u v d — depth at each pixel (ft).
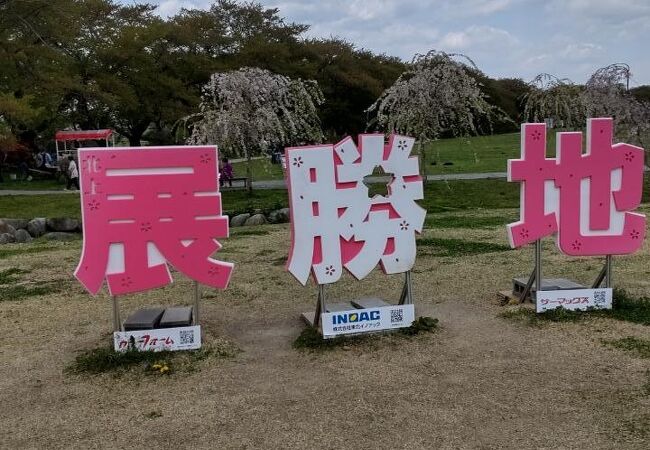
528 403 14.05
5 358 18.20
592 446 12.03
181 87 87.10
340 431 13.03
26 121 64.28
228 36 104.22
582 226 20.01
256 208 52.21
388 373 16.10
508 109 142.31
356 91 114.11
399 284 25.50
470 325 19.76
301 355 17.71
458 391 14.83
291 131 59.31
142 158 17.06
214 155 17.46
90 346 19.04
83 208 16.97
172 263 17.57
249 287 26.12
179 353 17.85
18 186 76.02
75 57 83.30
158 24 89.30
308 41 115.24
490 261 29.32
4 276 29.68
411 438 12.64
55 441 13.10
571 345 17.58
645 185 59.93
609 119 19.72
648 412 13.37
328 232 18.31
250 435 13.03
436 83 54.60
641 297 21.95
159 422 13.80
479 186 61.87
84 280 17.15
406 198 18.94
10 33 69.51
